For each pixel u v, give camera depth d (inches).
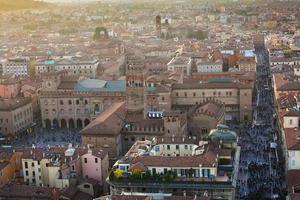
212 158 7578.7
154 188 7396.7
